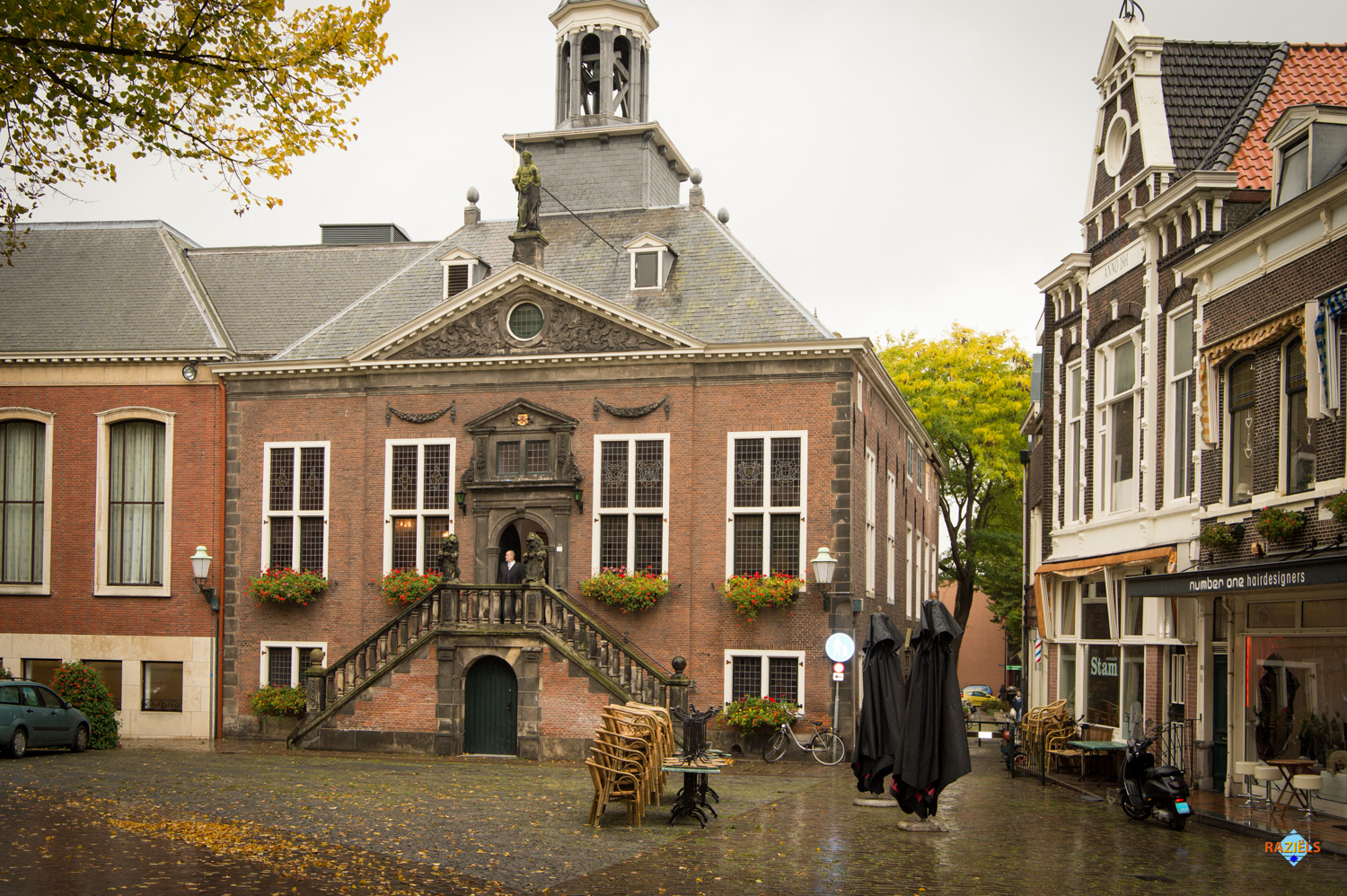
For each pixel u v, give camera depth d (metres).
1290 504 15.95
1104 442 22.36
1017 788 19.89
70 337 30.84
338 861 11.72
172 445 30.05
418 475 28.50
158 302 31.48
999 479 47.72
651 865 12.01
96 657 29.77
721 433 26.80
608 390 27.52
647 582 26.27
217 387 30.05
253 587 28.75
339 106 13.52
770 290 28.00
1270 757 16.80
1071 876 11.80
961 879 11.59
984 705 47.28
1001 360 47.66
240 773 19.59
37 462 30.66
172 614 29.58
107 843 12.46
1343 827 14.64
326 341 30.31
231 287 33.25
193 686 29.25
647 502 27.06
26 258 32.75
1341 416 14.93
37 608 30.17
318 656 26.58
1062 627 24.03
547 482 27.45
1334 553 14.59
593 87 34.56
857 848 13.30
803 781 20.64
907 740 14.47
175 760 22.09
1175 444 19.45
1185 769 18.41
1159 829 15.12
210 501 29.77
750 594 25.58
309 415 29.42
